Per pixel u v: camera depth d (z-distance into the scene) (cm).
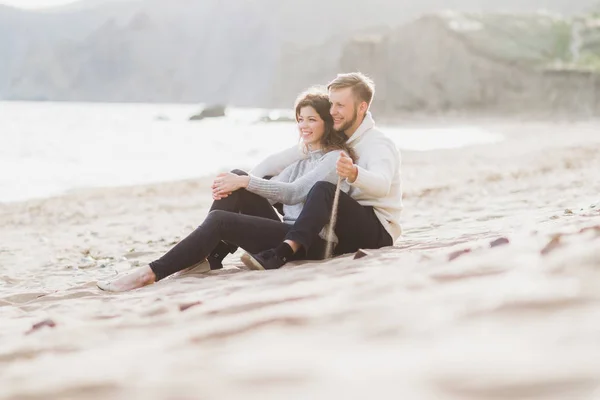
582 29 6931
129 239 752
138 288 365
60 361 145
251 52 19012
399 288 169
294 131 4359
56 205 1168
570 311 108
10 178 1681
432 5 16588
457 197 924
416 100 6931
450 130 4091
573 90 6059
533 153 1733
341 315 140
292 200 395
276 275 322
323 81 13975
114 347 157
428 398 75
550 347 89
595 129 3675
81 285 407
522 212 638
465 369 84
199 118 6831
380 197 397
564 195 775
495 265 174
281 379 92
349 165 370
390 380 84
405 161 1728
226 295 264
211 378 100
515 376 78
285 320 145
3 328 256
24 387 116
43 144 3123
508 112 6272
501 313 113
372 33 15012
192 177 1603
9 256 668
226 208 397
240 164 2003
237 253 515
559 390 73
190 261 374
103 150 2720
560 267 146
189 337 147
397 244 437
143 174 1752
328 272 297
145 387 103
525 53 6569
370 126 407
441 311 123
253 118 7006
